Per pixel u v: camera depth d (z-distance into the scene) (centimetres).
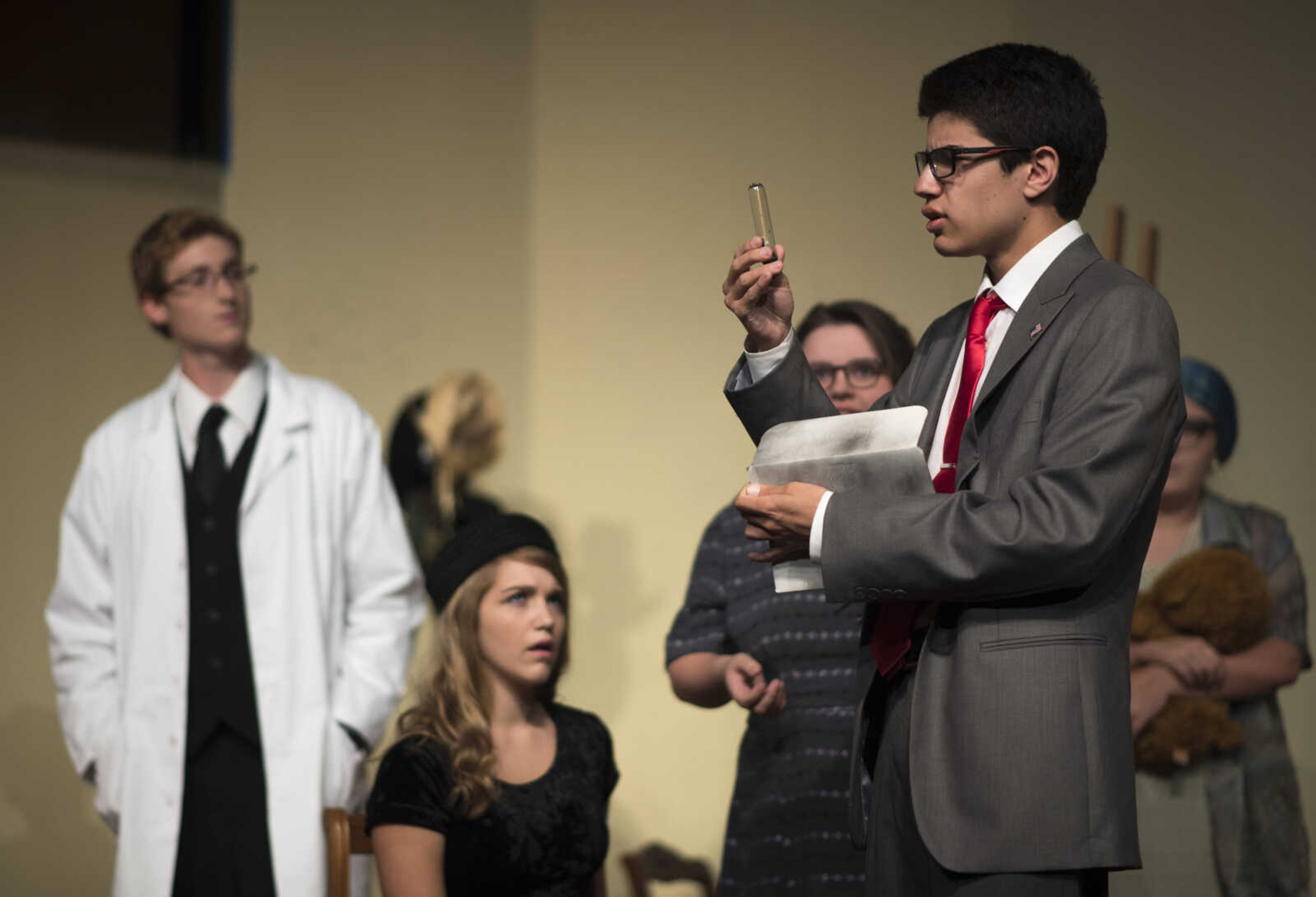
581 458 1884
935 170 625
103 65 1823
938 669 587
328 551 1155
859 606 874
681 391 1859
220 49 1886
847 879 835
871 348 963
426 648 1747
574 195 1930
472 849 823
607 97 1925
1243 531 1177
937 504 573
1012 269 624
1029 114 609
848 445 612
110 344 1795
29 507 1727
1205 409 1192
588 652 1833
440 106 1977
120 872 1059
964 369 634
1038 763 554
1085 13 1655
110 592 1141
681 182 1875
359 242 1928
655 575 1839
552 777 862
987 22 1703
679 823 1778
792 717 876
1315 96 1578
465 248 1938
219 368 1181
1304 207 1567
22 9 1780
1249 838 1084
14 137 1777
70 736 1107
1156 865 1080
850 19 1781
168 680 1094
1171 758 1082
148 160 1850
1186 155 1606
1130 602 590
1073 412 567
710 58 1873
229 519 1131
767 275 668
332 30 1950
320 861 1066
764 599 913
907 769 600
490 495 1870
